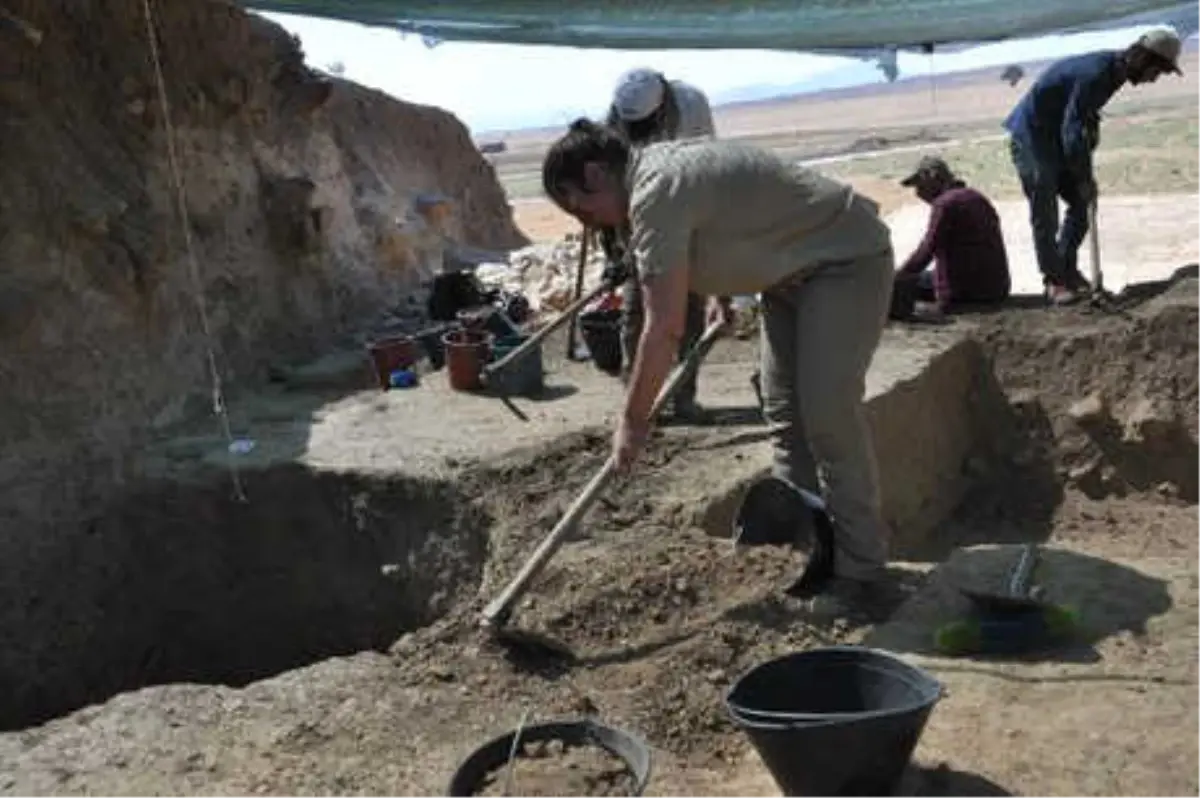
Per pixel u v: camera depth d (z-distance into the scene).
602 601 3.35
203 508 4.75
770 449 4.49
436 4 5.86
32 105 5.24
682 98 4.40
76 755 2.81
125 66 5.84
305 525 4.70
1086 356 5.40
